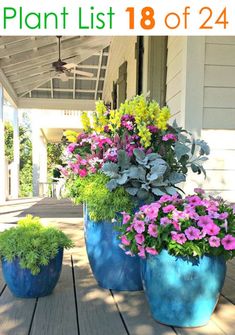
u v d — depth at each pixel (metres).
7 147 17.30
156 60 4.33
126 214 1.78
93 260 2.07
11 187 10.23
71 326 1.59
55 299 1.90
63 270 2.40
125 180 1.93
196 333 1.53
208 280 1.55
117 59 7.70
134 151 1.98
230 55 3.33
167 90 4.07
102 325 1.61
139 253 1.60
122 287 2.01
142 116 2.09
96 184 2.01
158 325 1.61
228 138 3.36
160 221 1.56
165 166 1.96
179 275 1.54
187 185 3.36
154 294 1.61
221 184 3.39
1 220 4.86
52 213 5.54
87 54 7.73
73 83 9.69
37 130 12.35
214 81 3.33
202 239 1.52
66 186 2.19
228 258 1.59
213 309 1.63
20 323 1.62
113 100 8.23
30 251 1.83
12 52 6.37
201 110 3.32
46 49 6.96
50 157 20.59
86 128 2.30
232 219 1.60
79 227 4.06
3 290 2.04
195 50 3.30
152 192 2.00
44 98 10.52
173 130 2.19
